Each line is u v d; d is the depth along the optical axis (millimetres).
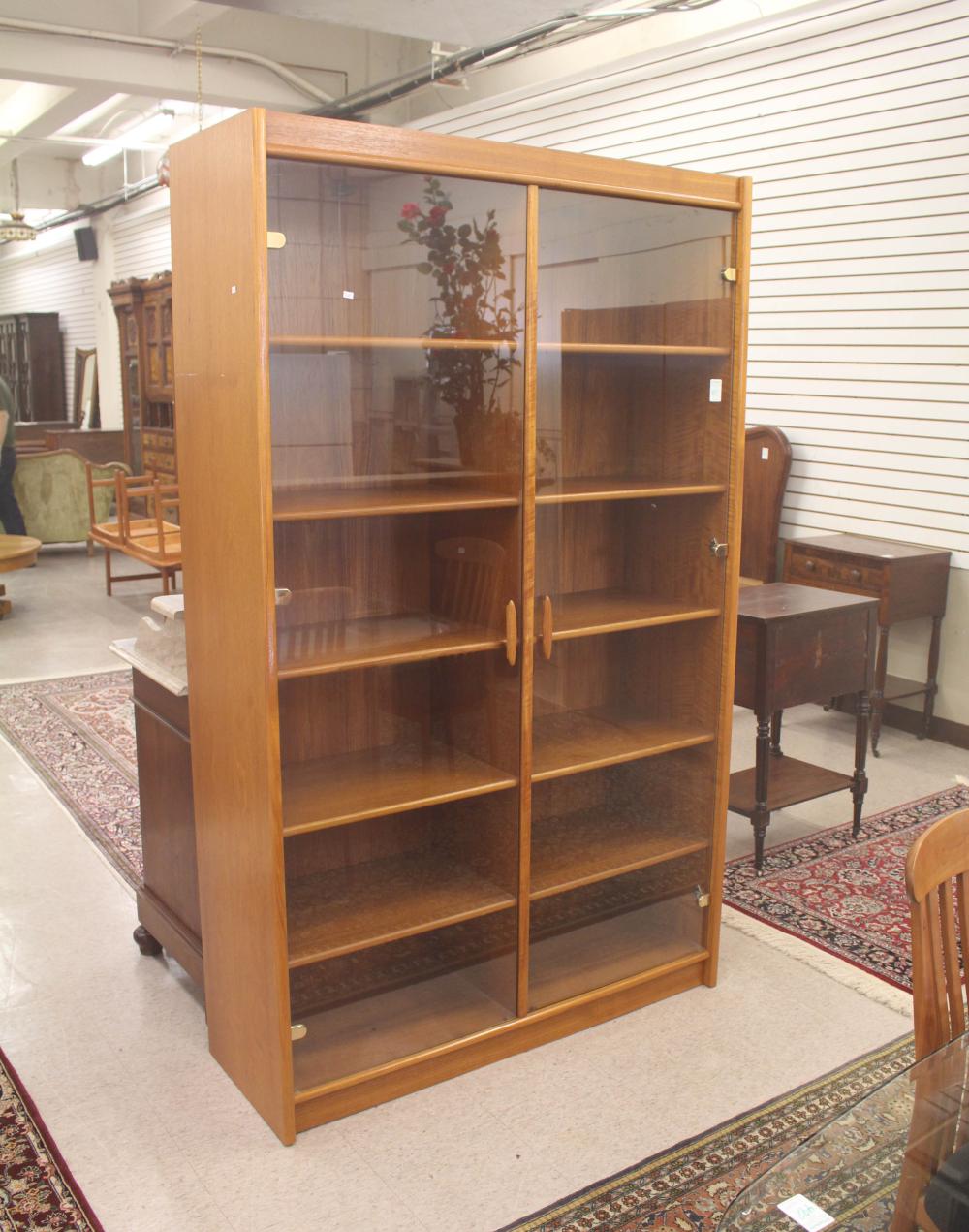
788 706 3699
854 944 3311
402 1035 2602
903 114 4922
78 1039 2832
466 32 5809
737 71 5676
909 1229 1319
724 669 2898
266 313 2098
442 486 2457
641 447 2744
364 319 2252
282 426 2166
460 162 2307
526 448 2547
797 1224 1326
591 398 2656
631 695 2883
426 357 2363
